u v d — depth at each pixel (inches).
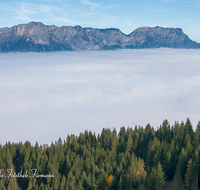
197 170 2411.4
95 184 2664.9
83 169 3006.9
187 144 2952.8
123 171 2716.5
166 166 2733.8
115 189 2657.5
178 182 2363.4
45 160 3144.7
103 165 2896.2
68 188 2568.9
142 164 2790.4
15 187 2913.4
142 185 2288.4
